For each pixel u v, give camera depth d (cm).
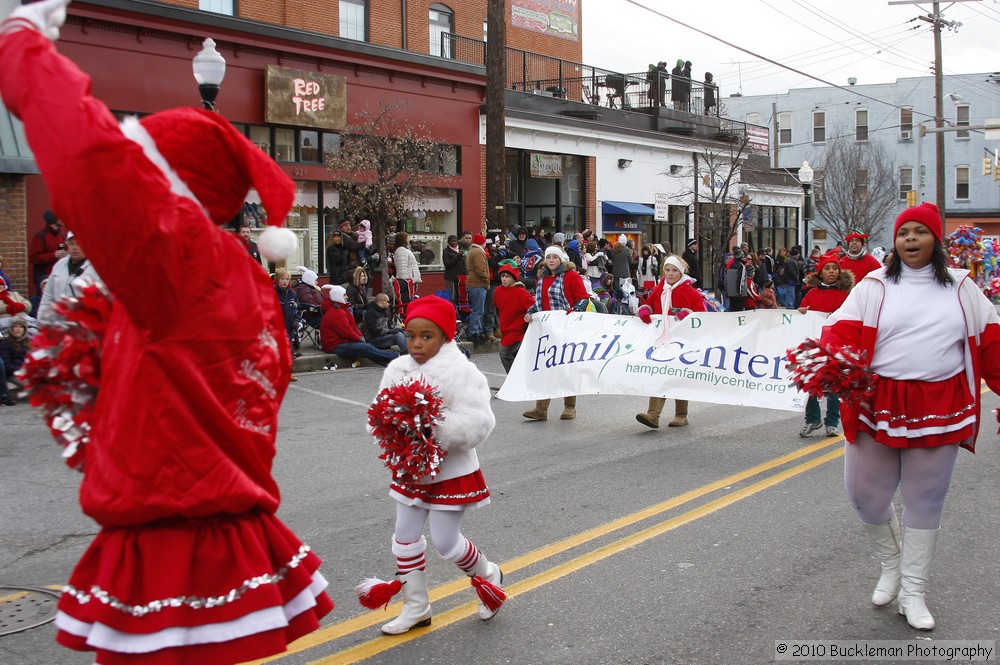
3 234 1475
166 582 261
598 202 2859
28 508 704
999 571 558
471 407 453
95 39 1647
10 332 1149
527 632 468
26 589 532
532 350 1078
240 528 275
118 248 244
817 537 625
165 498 259
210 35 1803
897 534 500
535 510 696
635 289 2444
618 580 544
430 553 601
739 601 509
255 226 1597
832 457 873
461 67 2298
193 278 258
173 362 260
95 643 258
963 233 1467
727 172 3344
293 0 2119
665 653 443
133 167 242
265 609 271
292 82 1922
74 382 277
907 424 459
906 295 464
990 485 770
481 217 2397
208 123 274
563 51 3109
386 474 823
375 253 1914
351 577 554
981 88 5619
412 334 457
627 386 1024
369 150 1930
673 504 711
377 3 2336
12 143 1458
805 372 467
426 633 467
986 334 465
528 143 2591
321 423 1062
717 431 1019
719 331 995
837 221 5203
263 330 285
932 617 477
